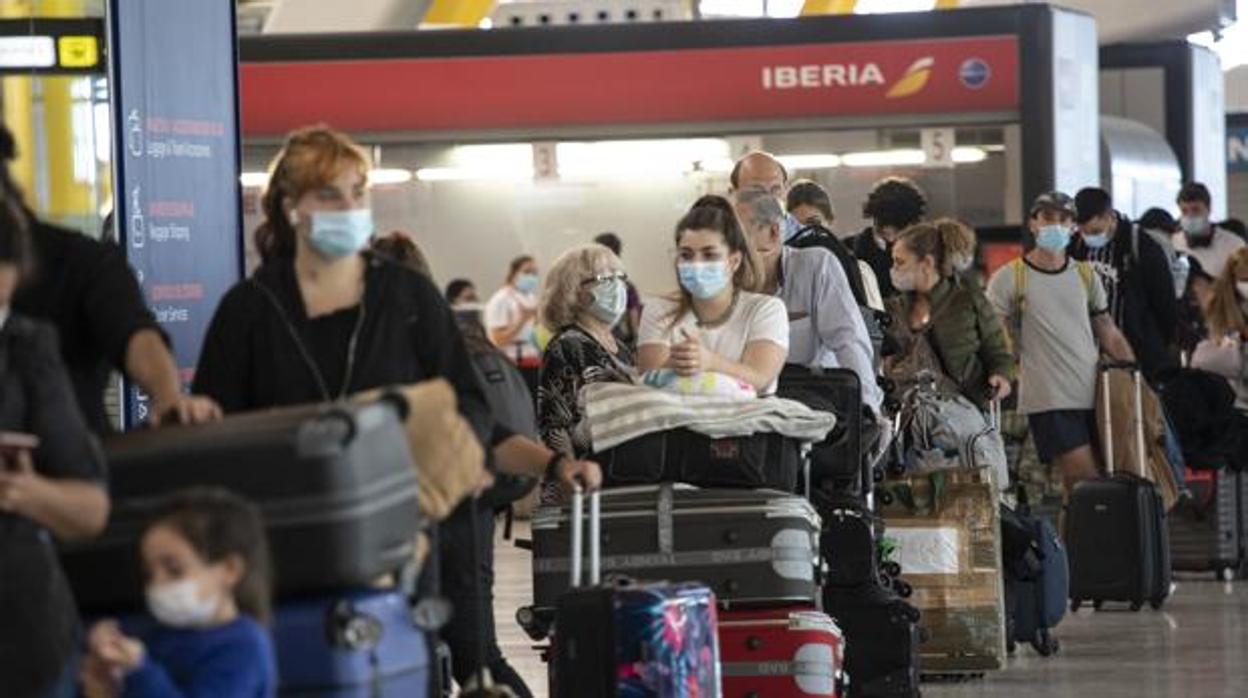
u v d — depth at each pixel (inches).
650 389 486.3
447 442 352.2
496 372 477.4
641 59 1264.8
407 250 493.7
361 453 320.8
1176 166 1509.6
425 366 378.6
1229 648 702.5
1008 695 602.9
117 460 319.9
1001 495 711.1
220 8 608.7
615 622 416.2
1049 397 833.5
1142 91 1561.3
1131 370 830.5
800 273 576.7
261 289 376.5
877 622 554.6
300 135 367.2
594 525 424.5
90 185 571.2
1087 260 903.7
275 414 326.6
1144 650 700.7
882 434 578.9
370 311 375.2
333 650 318.0
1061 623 780.0
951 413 699.4
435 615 335.9
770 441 487.5
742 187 599.8
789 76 1264.8
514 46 1264.8
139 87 578.9
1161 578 802.8
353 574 319.9
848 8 1649.9
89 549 319.9
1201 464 908.6
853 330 573.3
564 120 1264.8
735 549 483.2
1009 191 1255.5
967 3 1818.4
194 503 296.2
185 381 594.6
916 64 1257.4
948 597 633.6
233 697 296.4
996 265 1253.7
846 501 554.6
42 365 301.0
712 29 1266.0
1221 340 923.4
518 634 741.9
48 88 570.3
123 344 344.8
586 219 1304.1
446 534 468.1
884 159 1267.2
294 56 1252.5
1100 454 836.6
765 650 487.5
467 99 1263.5
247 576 298.8
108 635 290.8
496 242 1299.2
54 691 292.2
